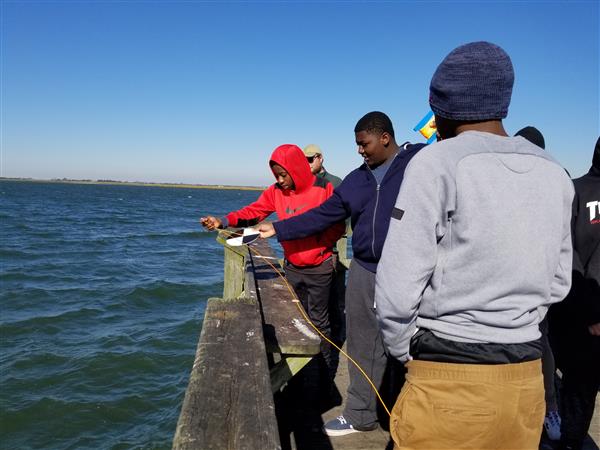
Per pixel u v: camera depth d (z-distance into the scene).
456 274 1.57
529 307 1.59
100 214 53.00
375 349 3.02
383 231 2.75
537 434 1.66
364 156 2.86
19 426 6.61
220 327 2.67
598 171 2.59
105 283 15.41
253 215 4.04
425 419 1.62
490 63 1.64
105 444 6.25
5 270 17.06
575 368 2.67
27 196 94.12
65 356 8.95
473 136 1.64
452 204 1.56
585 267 2.62
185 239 30.64
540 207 1.58
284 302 3.84
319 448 3.07
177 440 1.60
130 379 8.09
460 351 1.58
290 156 3.56
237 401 1.85
